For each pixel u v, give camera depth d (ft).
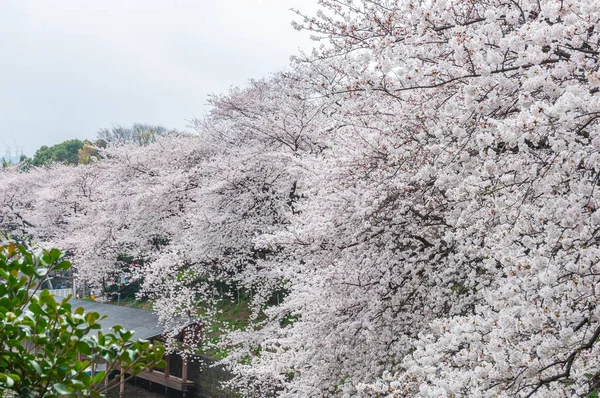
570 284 12.62
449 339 14.51
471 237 21.77
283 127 50.42
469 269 24.71
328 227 26.02
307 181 35.63
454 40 13.76
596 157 12.46
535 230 14.69
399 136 21.85
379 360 26.27
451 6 15.62
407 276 26.48
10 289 9.58
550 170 13.46
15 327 8.84
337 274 26.58
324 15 20.30
